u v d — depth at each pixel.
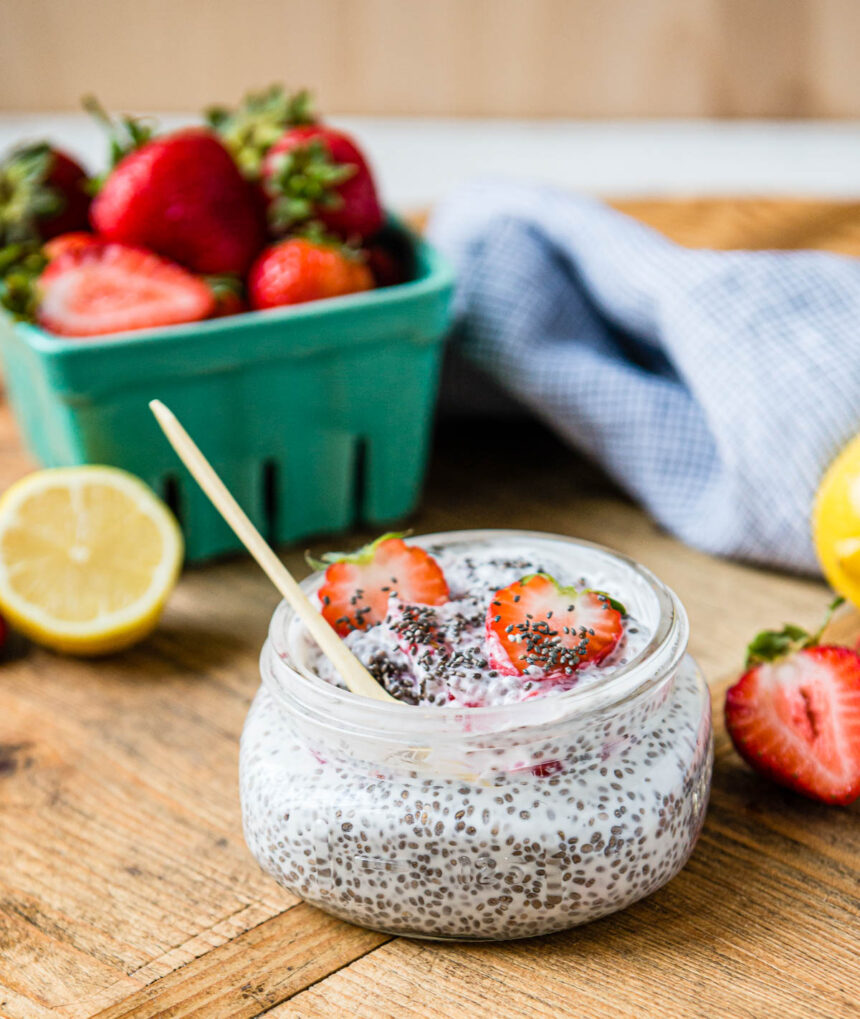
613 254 0.66
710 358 0.60
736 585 0.59
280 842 0.42
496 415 0.73
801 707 0.46
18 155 0.65
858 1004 0.41
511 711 0.40
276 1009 0.41
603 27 0.96
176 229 0.61
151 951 0.43
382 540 0.45
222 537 0.63
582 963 0.42
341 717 0.41
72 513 0.57
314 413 0.62
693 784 0.43
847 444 0.56
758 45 0.96
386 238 0.68
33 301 0.59
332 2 0.95
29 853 0.47
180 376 0.58
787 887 0.44
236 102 0.98
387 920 0.42
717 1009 0.41
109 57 0.97
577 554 0.47
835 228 0.78
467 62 0.97
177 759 0.51
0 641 0.57
